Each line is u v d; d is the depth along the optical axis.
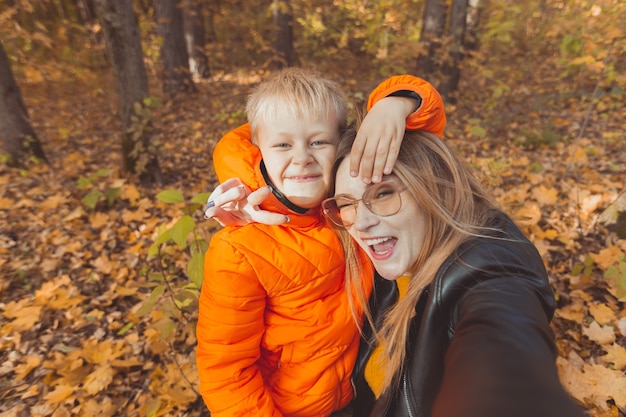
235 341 1.04
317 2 9.29
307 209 1.04
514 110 5.88
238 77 10.23
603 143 4.60
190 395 2.04
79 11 10.28
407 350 0.93
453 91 6.65
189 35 10.07
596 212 3.13
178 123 7.09
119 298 2.99
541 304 0.73
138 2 11.88
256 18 10.91
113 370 2.28
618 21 3.59
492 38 6.41
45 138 6.98
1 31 5.76
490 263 0.75
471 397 0.48
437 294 0.79
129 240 3.68
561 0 6.54
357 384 1.19
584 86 6.55
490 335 0.59
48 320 2.78
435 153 0.87
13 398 2.21
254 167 1.05
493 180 2.62
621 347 1.96
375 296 1.14
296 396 1.14
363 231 0.87
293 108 0.91
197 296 1.81
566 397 0.46
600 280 2.46
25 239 3.75
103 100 8.09
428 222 0.87
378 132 0.82
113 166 5.43
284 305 1.05
